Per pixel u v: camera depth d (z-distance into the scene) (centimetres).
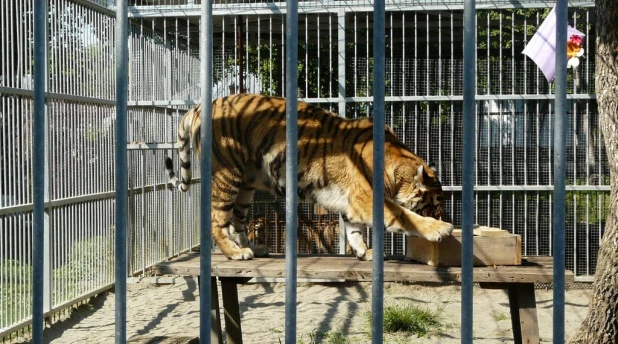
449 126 901
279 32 930
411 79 923
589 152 848
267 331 648
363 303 759
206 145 257
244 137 566
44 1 256
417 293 802
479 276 442
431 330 644
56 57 697
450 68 914
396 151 560
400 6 804
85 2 750
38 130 256
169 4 898
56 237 691
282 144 554
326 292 815
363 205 535
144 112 869
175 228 933
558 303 242
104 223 792
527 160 894
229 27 928
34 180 257
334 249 889
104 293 789
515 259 472
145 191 866
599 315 465
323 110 578
